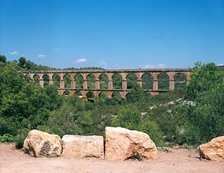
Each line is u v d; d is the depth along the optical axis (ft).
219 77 112.88
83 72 312.09
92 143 41.11
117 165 37.19
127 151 40.01
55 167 35.65
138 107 218.79
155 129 101.96
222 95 79.30
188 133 74.28
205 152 41.22
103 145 41.42
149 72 278.26
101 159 40.29
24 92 121.90
